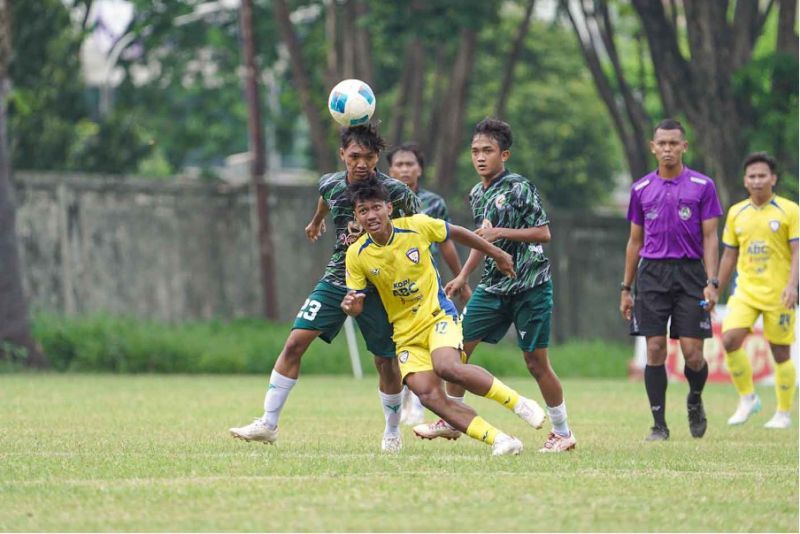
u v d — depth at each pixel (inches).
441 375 831.7
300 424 1185.4
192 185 2728.8
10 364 2222.0
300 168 5467.5
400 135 3097.9
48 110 3014.3
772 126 2491.4
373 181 840.3
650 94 3302.2
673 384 2148.1
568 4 2933.1
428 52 3550.7
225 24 3321.9
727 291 2460.6
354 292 829.2
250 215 2787.9
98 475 759.7
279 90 3649.1
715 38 2544.3
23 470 780.0
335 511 629.0
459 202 3892.7
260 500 658.8
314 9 3358.8
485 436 850.8
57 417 1225.4
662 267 1099.3
